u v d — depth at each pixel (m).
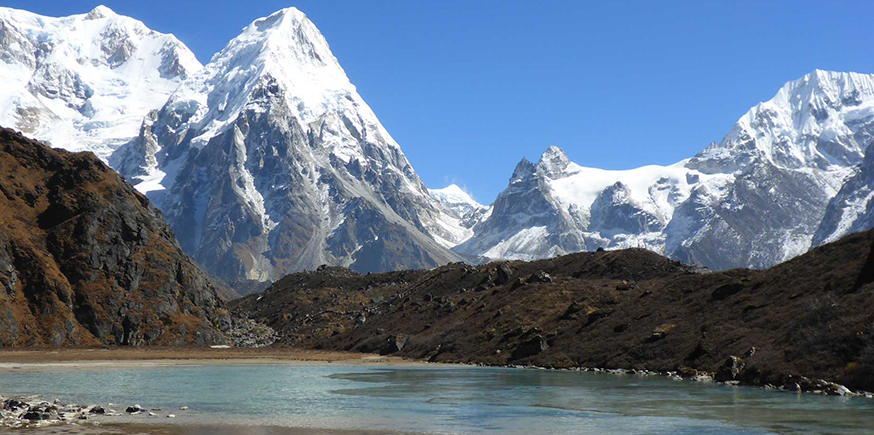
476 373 88.31
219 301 190.12
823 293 75.56
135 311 157.88
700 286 101.81
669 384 69.00
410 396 60.50
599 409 50.75
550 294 128.62
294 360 122.25
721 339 79.88
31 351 126.94
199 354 135.12
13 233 155.00
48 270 151.00
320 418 46.56
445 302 156.00
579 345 99.38
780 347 69.38
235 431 40.56
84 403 53.56
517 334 113.44
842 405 50.94
